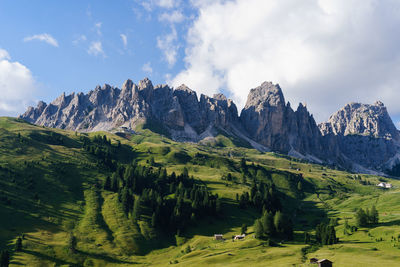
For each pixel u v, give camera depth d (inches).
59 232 5772.6
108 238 5861.2
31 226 5743.1
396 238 4817.9
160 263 5157.5
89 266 4795.8
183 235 6594.5
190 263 4586.6
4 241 5054.1
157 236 6378.0
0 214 5836.6
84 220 6446.9
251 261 4367.6
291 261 4119.1
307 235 5561.0
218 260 4564.5
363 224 6107.3
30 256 4704.7
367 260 3870.6
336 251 4591.5
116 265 4982.8
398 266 3508.9
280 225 6048.2
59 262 4739.2
